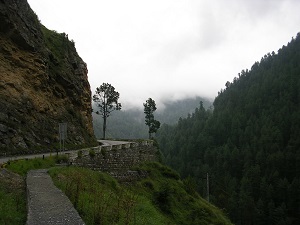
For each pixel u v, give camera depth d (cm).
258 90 16638
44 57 3569
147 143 3884
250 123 13625
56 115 3456
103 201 1242
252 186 9000
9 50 3011
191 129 16388
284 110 13138
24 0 3538
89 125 4612
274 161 9856
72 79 4175
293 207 7900
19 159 1911
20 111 2781
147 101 7700
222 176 10412
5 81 2777
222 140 13888
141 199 2155
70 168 1845
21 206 1048
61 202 1002
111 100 6738
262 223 7481
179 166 11988
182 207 2911
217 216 3145
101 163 2556
